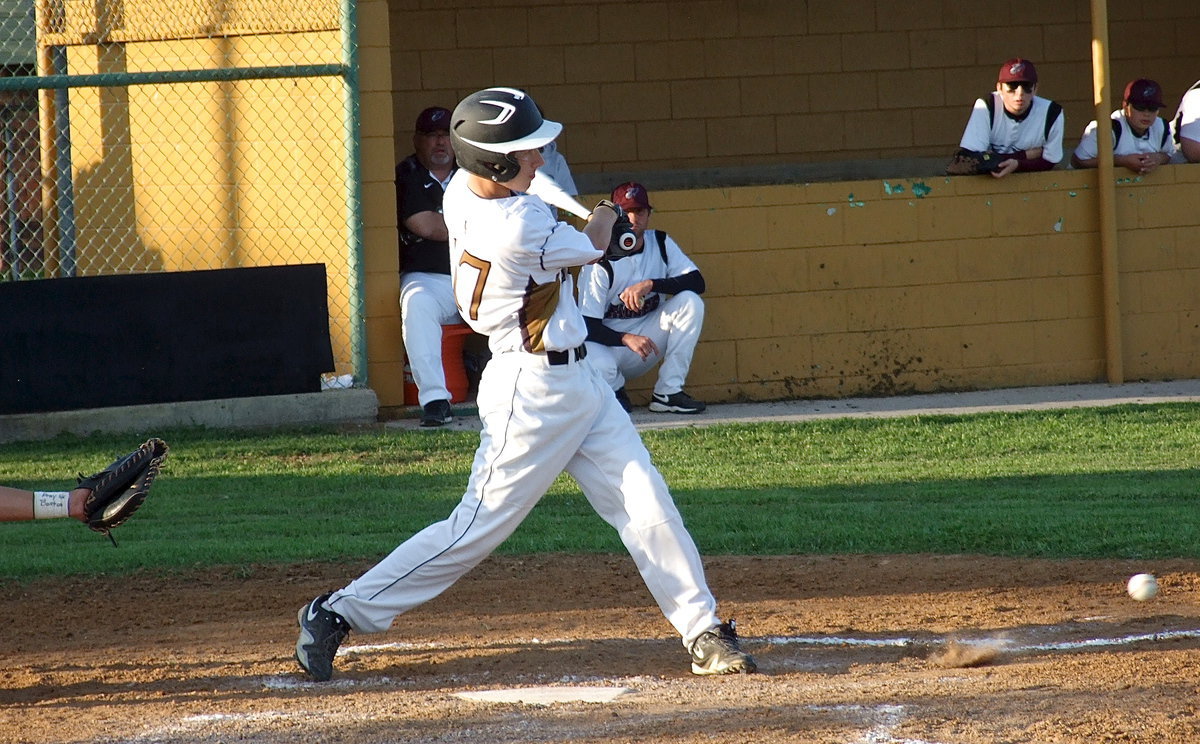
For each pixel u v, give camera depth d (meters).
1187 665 15.60
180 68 37.94
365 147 37.16
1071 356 41.78
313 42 37.19
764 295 40.31
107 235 38.62
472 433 34.88
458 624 18.88
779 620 18.86
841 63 51.91
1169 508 25.75
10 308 33.97
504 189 14.88
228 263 38.16
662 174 51.47
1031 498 27.16
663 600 15.90
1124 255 41.59
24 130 42.16
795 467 31.27
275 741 13.20
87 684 15.98
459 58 49.91
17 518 15.35
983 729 13.03
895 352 41.03
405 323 36.69
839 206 40.34
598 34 50.56
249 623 19.02
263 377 36.09
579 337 15.09
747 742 12.78
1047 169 41.16
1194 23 53.50
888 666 16.27
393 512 26.66
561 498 28.69
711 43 51.19
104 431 34.84
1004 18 52.44
